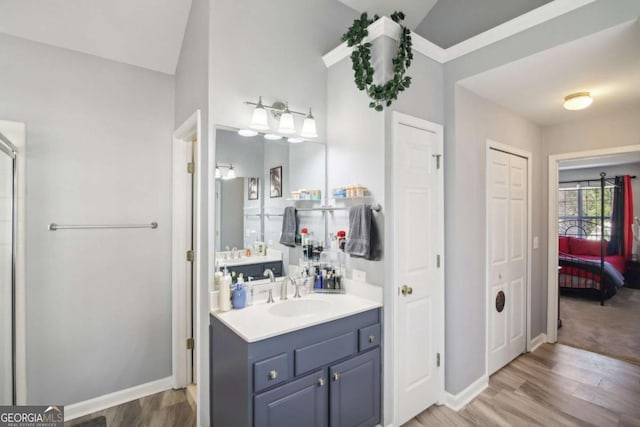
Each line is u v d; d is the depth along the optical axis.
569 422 2.10
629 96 2.52
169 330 2.52
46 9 1.93
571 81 2.27
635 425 2.06
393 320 1.99
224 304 1.81
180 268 2.51
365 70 1.98
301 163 2.27
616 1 1.58
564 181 6.82
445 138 2.36
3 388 1.72
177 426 2.07
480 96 2.55
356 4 2.54
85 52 2.18
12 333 1.84
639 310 4.50
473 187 2.47
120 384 2.32
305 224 2.28
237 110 1.95
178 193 2.50
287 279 2.11
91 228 2.21
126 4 2.05
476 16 2.43
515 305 3.00
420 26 2.83
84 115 2.18
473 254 2.46
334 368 1.71
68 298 2.12
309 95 2.30
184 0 2.14
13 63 1.95
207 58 1.85
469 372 2.41
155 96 2.45
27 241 1.99
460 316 2.33
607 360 2.98
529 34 1.91
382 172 1.96
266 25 2.08
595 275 4.91
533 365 2.88
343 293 2.20
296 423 1.56
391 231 1.99
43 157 2.04
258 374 1.44
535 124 3.31
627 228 5.89
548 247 3.42
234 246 1.98
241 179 1.98
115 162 2.29
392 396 2.00
